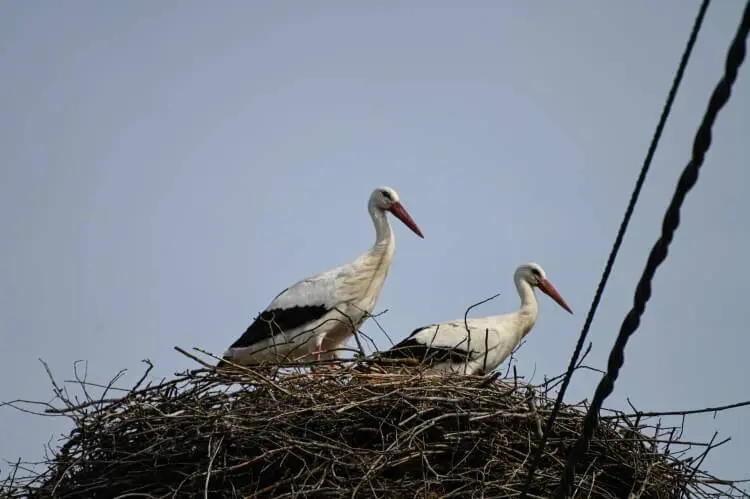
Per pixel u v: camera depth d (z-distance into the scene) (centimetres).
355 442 1367
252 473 1342
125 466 1375
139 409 1377
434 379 1405
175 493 1288
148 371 1394
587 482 1362
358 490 1288
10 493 1380
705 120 745
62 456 1384
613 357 887
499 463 1342
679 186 784
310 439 1333
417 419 1356
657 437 1387
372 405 1355
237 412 1337
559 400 1013
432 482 1290
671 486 1362
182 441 1348
